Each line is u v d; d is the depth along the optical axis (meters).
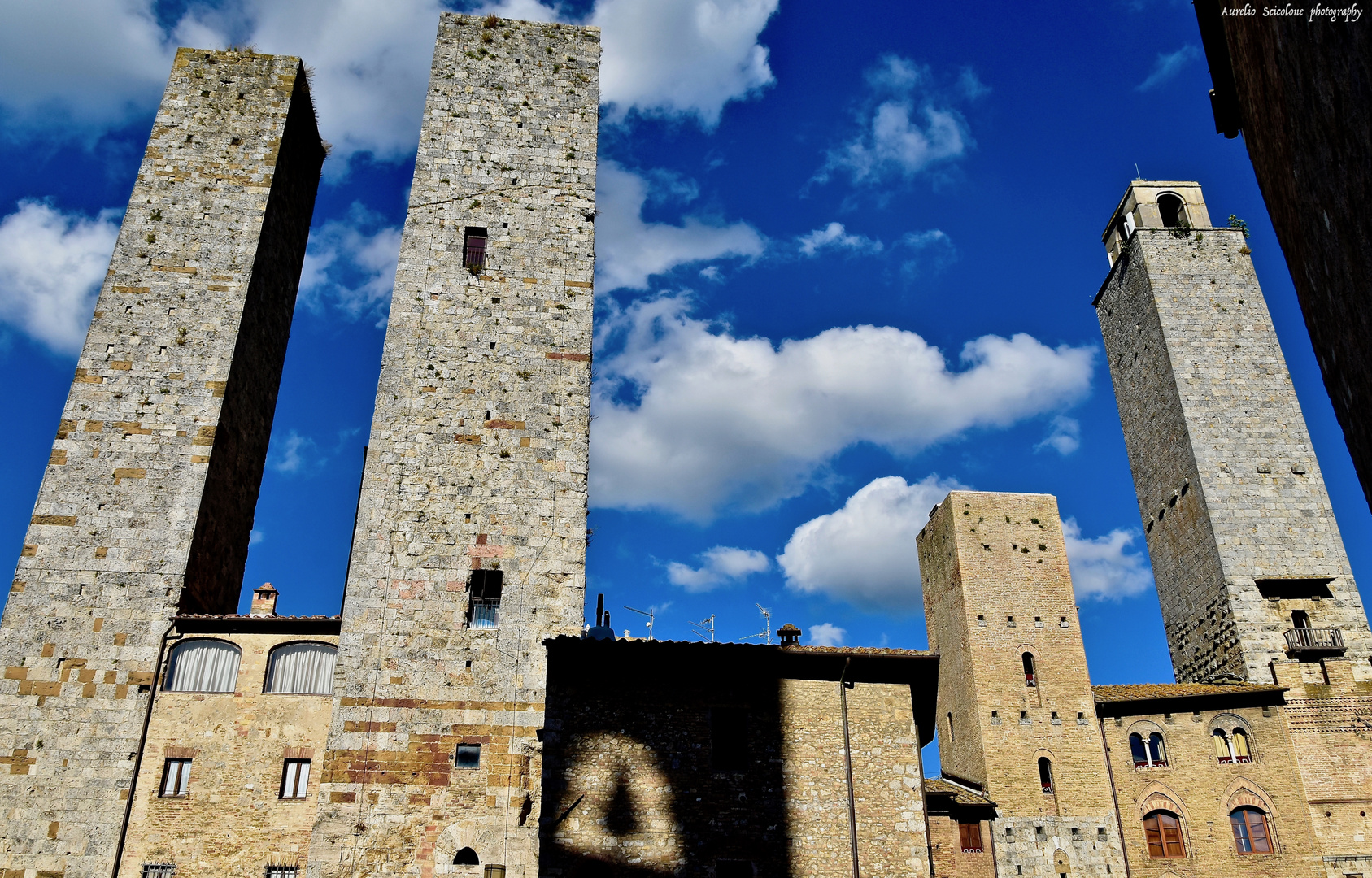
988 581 49.97
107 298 34.44
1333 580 48.19
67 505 31.00
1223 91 15.07
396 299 31.62
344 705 25.69
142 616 29.81
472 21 37.53
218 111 38.81
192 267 35.53
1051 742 45.59
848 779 26.56
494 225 33.47
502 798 25.08
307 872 23.72
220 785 27.98
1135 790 44.25
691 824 25.33
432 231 33.00
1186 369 53.94
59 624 29.39
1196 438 52.00
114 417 32.53
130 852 26.97
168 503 31.52
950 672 50.62
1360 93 8.41
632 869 24.59
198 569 31.48
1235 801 43.22
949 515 52.19
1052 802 44.16
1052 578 50.38
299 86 40.84
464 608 27.38
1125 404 59.50
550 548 28.61
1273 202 12.57
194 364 33.81
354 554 27.67
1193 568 51.56
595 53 37.84
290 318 40.06
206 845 27.23
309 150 42.28
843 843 25.73
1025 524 51.88
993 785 44.50
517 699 26.36
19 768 27.55
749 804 25.83
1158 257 57.25
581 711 26.34
